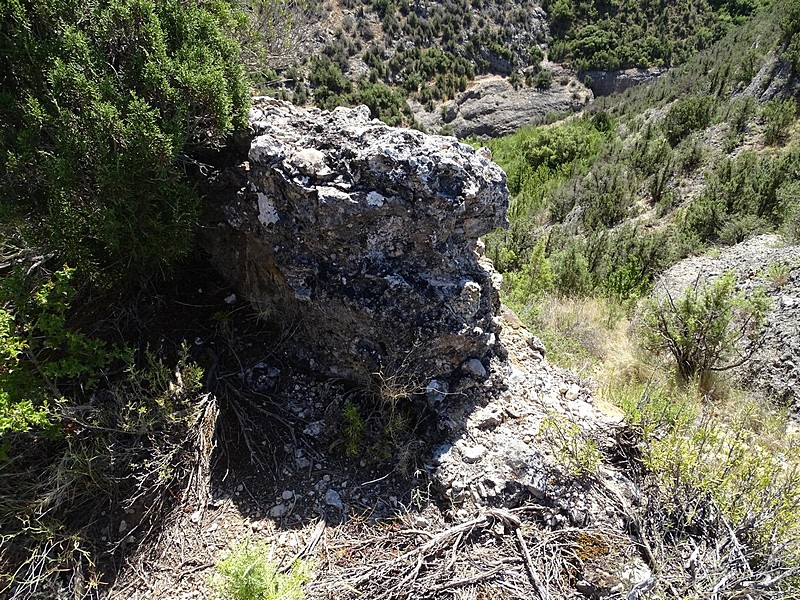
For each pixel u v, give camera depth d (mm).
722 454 3080
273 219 2986
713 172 10594
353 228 2893
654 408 3330
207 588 2400
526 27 36531
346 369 3207
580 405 3451
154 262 3096
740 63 14734
